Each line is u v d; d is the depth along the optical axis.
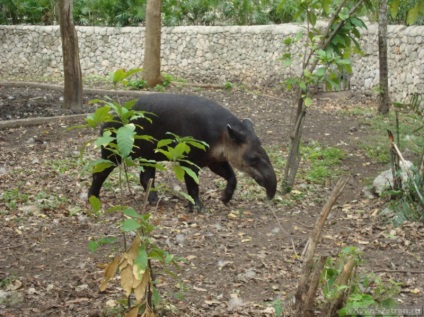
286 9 22.11
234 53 22.20
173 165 7.12
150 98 12.88
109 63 23.77
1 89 20.41
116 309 8.16
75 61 17.97
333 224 12.27
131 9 23.86
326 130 16.72
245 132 12.54
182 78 22.70
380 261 10.20
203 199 13.43
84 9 24.55
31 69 24.67
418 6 12.90
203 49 22.56
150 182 7.14
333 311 6.97
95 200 7.08
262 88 21.22
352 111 18.12
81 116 17.23
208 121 12.62
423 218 12.00
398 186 12.77
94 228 11.81
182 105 12.72
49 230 11.70
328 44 13.44
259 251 10.79
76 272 9.70
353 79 20.39
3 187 13.63
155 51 20.69
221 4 23.00
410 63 19.09
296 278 9.58
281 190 13.55
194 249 10.81
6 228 11.77
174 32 22.92
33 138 15.97
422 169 12.76
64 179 13.99
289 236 11.59
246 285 9.35
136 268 6.59
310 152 15.29
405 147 15.42
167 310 8.14
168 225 11.97
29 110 17.89
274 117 17.75
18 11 25.27
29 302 8.61
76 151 15.23
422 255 10.49
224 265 10.05
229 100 19.44
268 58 21.64
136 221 6.77
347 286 6.95
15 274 9.62
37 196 13.29
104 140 6.58
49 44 24.38
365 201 13.26
